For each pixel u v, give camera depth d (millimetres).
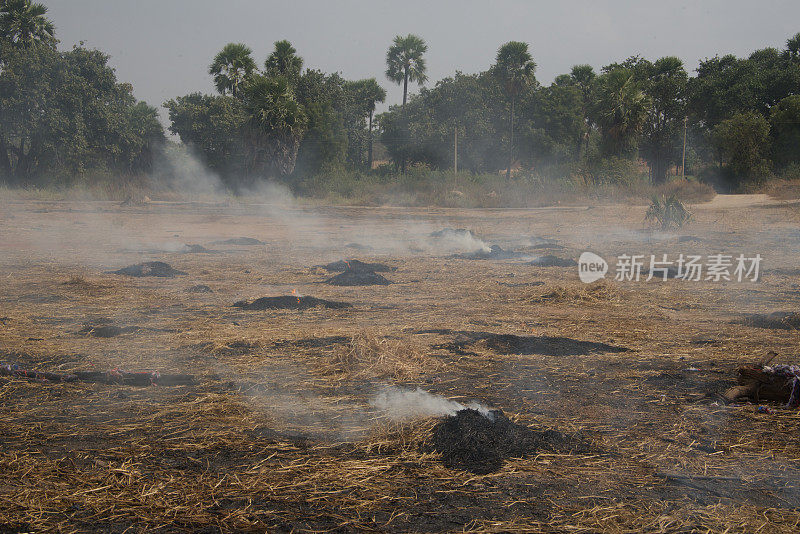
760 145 50938
